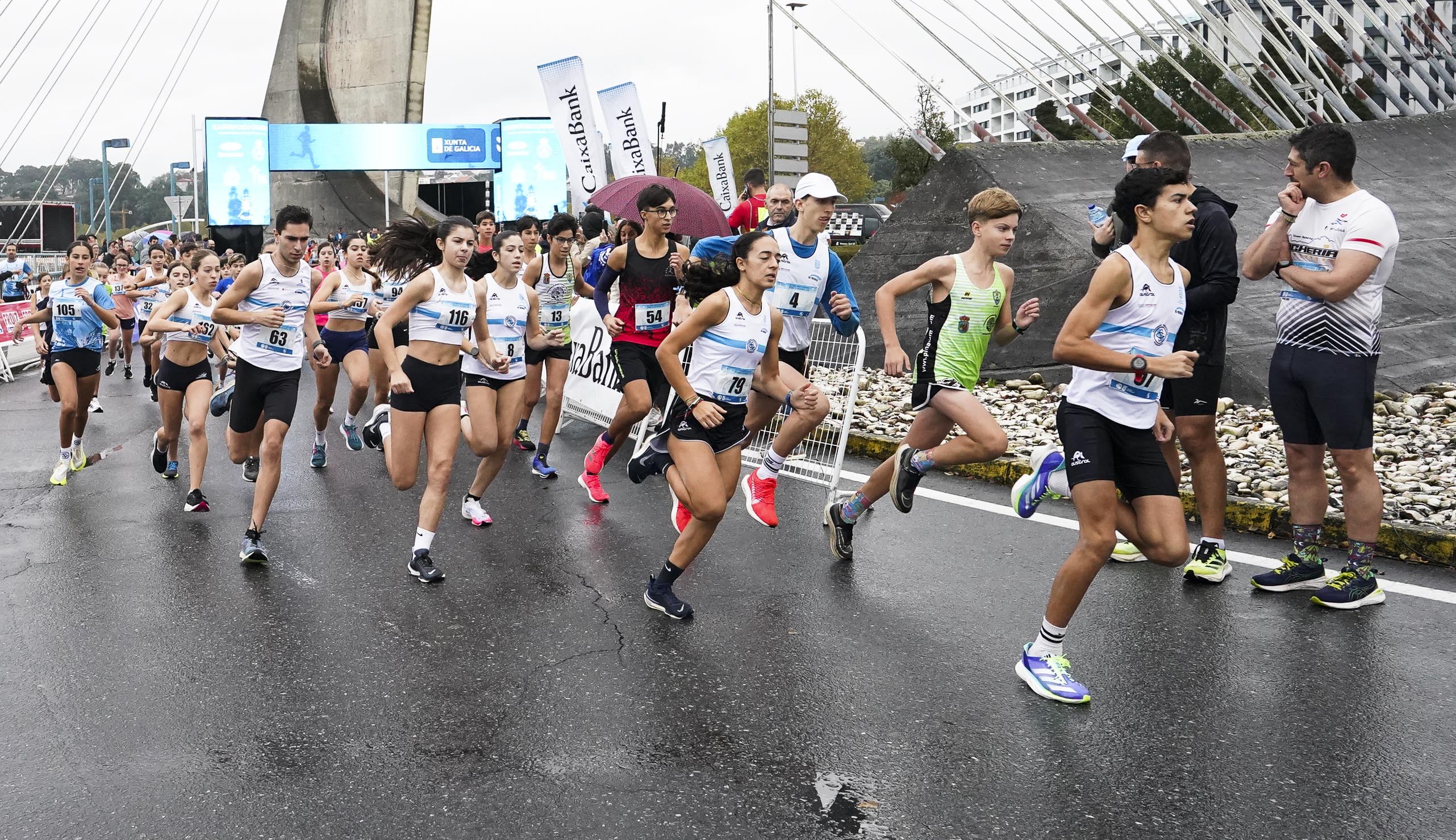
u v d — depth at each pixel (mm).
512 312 6789
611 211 9523
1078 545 4219
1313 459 5344
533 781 3574
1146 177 4113
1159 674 4434
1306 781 3557
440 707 4172
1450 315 11180
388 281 9398
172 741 3895
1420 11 18484
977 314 5621
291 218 6449
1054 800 3441
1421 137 15039
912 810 3385
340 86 54188
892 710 4117
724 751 3783
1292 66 17688
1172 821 3322
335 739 3898
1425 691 4234
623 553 6336
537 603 5422
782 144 18516
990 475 8039
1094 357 4020
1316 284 5004
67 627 5121
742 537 6625
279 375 6547
